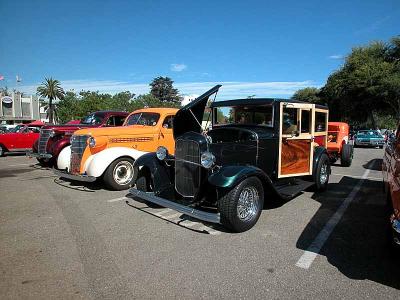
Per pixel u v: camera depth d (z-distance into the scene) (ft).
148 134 28.76
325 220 18.58
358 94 119.55
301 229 17.10
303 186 22.35
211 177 15.99
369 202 22.56
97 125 38.70
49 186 27.55
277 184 21.76
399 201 12.11
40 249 14.46
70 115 191.83
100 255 13.85
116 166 25.50
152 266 12.88
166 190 19.44
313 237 16.01
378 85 111.55
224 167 16.61
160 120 29.66
